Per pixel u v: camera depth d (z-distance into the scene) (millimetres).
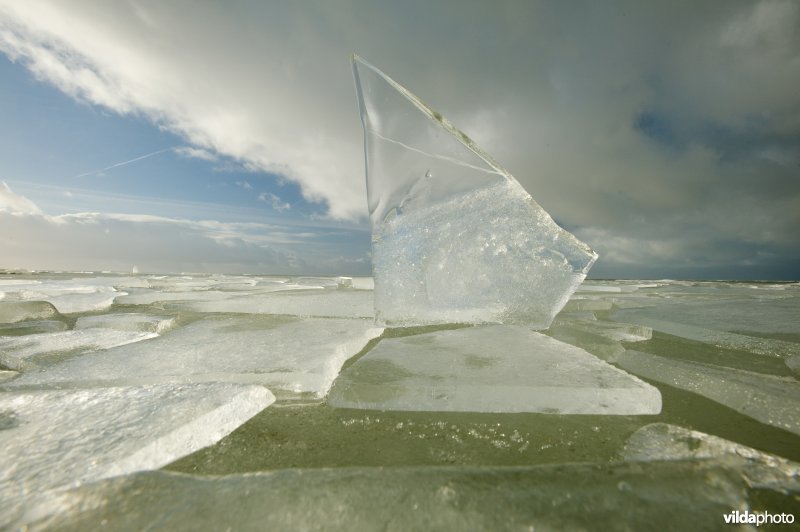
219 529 499
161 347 1610
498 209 2014
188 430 854
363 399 1099
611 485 566
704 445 737
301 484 573
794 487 605
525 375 1166
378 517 515
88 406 931
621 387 1073
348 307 2676
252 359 1405
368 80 2045
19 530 505
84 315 2848
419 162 2031
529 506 528
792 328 2180
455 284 2018
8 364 1576
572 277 1964
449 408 1066
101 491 568
